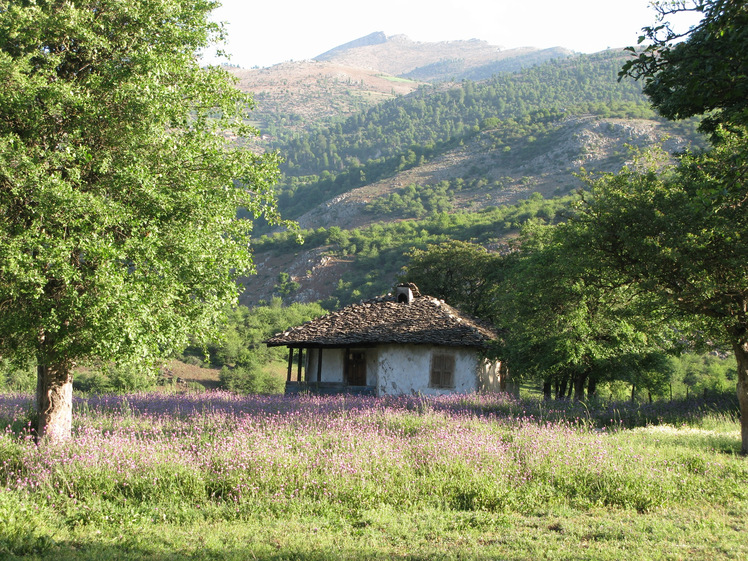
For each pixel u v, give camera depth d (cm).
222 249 1177
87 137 1106
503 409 2016
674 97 797
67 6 1064
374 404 1894
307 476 945
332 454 1042
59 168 1073
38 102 1064
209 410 1795
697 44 749
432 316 2997
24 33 1049
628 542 738
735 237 1313
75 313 1000
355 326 2992
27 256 923
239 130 1315
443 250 4878
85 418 1606
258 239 17912
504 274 3947
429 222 16075
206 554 675
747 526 810
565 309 2262
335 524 812
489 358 2827
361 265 14062
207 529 780
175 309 1157
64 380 1241
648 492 935
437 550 706
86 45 1078
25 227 1012
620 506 914
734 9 680
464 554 690
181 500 895
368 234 16025
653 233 1483
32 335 1083
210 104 1254
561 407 2100
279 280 14800
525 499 919
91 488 909
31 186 969
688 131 18975
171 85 1202
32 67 1060
